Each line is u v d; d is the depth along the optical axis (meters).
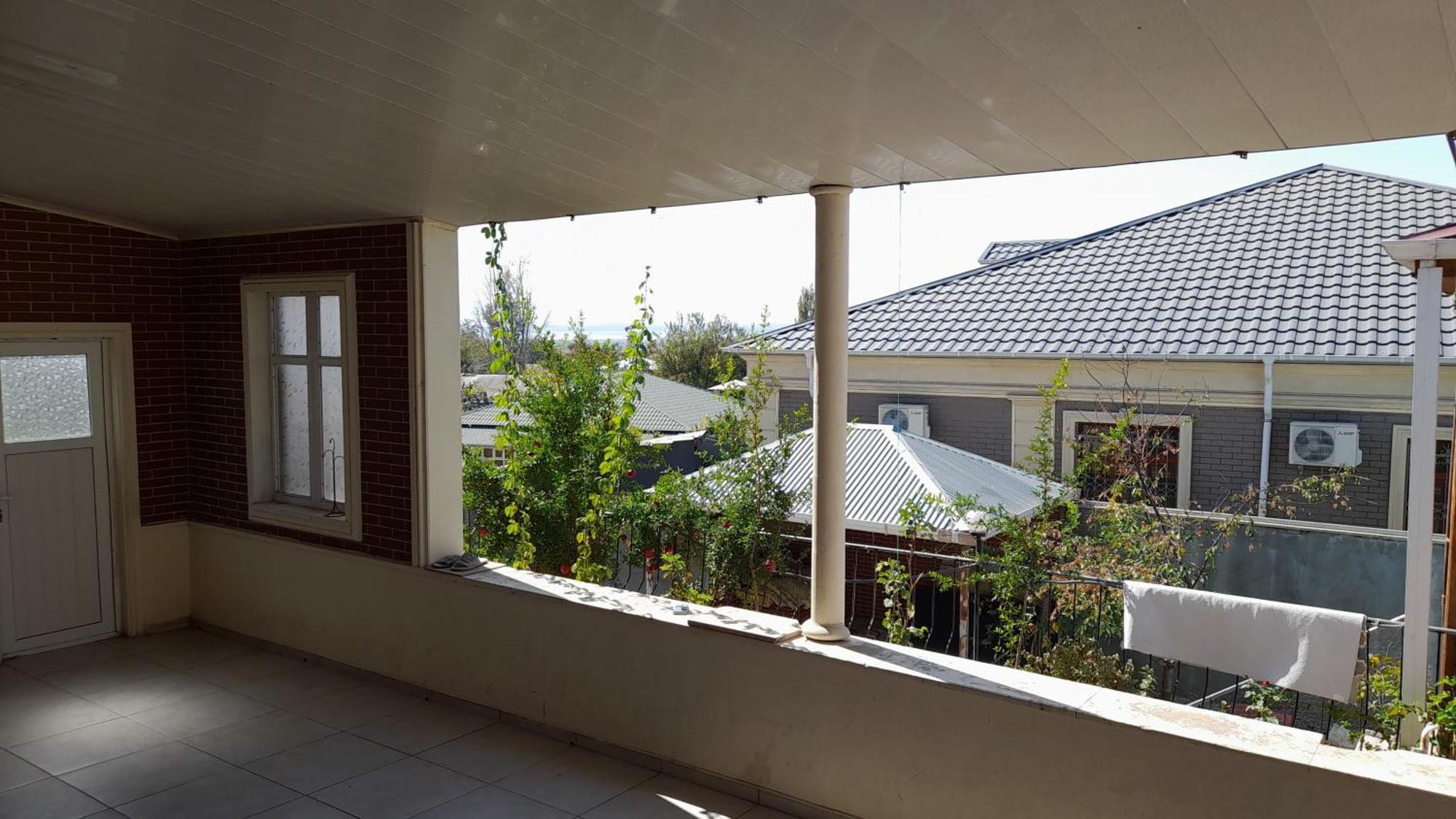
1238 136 3.17
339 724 5.49
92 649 6.77
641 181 4.50
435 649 5.81
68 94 3.93
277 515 6.57
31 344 6.50
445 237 5.82
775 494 5.39
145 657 6.62
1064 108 3.04
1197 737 3.41
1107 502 5.82
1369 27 2.31
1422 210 8.17
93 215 6.52
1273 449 7.35
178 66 3.48
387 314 5.82
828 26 2.62
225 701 5.83
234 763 4.99
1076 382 7.97
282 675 6.29
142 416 6.98
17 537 6.54
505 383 6.29
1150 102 2.92
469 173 4.58
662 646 4.83
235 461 6.88
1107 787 3.59
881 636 6.05
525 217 5.56
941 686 3.95
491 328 6.28
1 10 3.08
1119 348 7.71
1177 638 3.91
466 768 4.93
